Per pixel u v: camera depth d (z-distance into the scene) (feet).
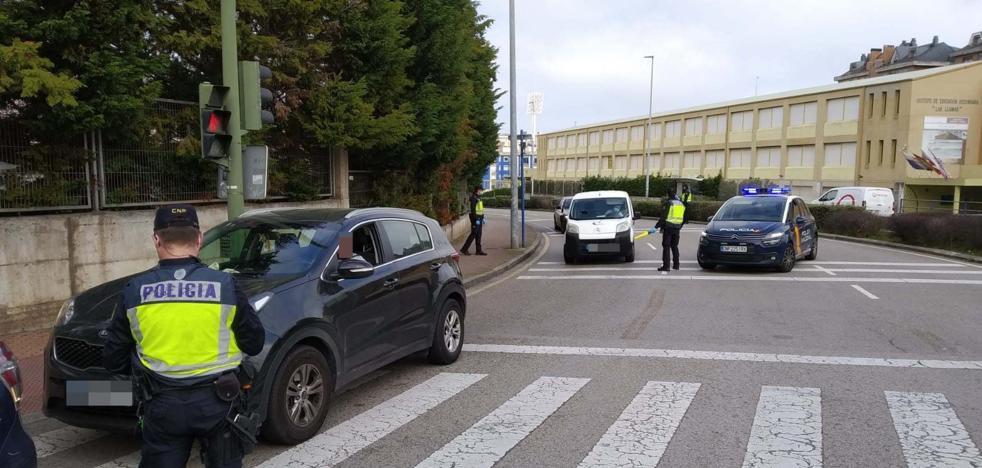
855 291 38.58
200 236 10.91
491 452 15.51
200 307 10.14
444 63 53.11
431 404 19.12
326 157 45.75
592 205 57.57
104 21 26.89
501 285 43.68
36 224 26.91
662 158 221.25
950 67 133.90
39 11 26.45
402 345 20.74
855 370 22.08
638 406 18.65
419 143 49.93
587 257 54.39
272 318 15.53
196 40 32.50
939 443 15.66
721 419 17.47
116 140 30.32
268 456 15.37
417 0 49.85
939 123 131.13
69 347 15.06
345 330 17.85
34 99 26.07
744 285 41.19
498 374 22.22
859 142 142.51
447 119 54.03
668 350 25.16
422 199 60.34
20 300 26.50
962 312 32.07
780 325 29.50
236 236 19.52
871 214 81.20
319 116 39.78
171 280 10.21
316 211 21.08
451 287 23.61
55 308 27.58
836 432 16.43
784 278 44.04
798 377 21.33
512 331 29.12
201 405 9.98
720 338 27.09
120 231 29.89
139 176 31.94
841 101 148.56
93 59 26.14
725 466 14.49
